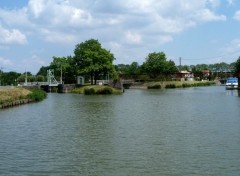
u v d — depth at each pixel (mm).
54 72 174750
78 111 65438
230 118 53219
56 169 26500
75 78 172250
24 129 44375
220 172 25359
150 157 29578
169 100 93938
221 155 30000
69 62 171000
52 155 30609
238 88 155750
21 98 84750
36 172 25812
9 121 51844
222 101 88188
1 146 34344
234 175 24703
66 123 49375
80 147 33625
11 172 25812
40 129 44281
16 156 30359
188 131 41719
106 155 30422
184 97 106562
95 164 27703
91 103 84500
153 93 133500
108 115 58625
